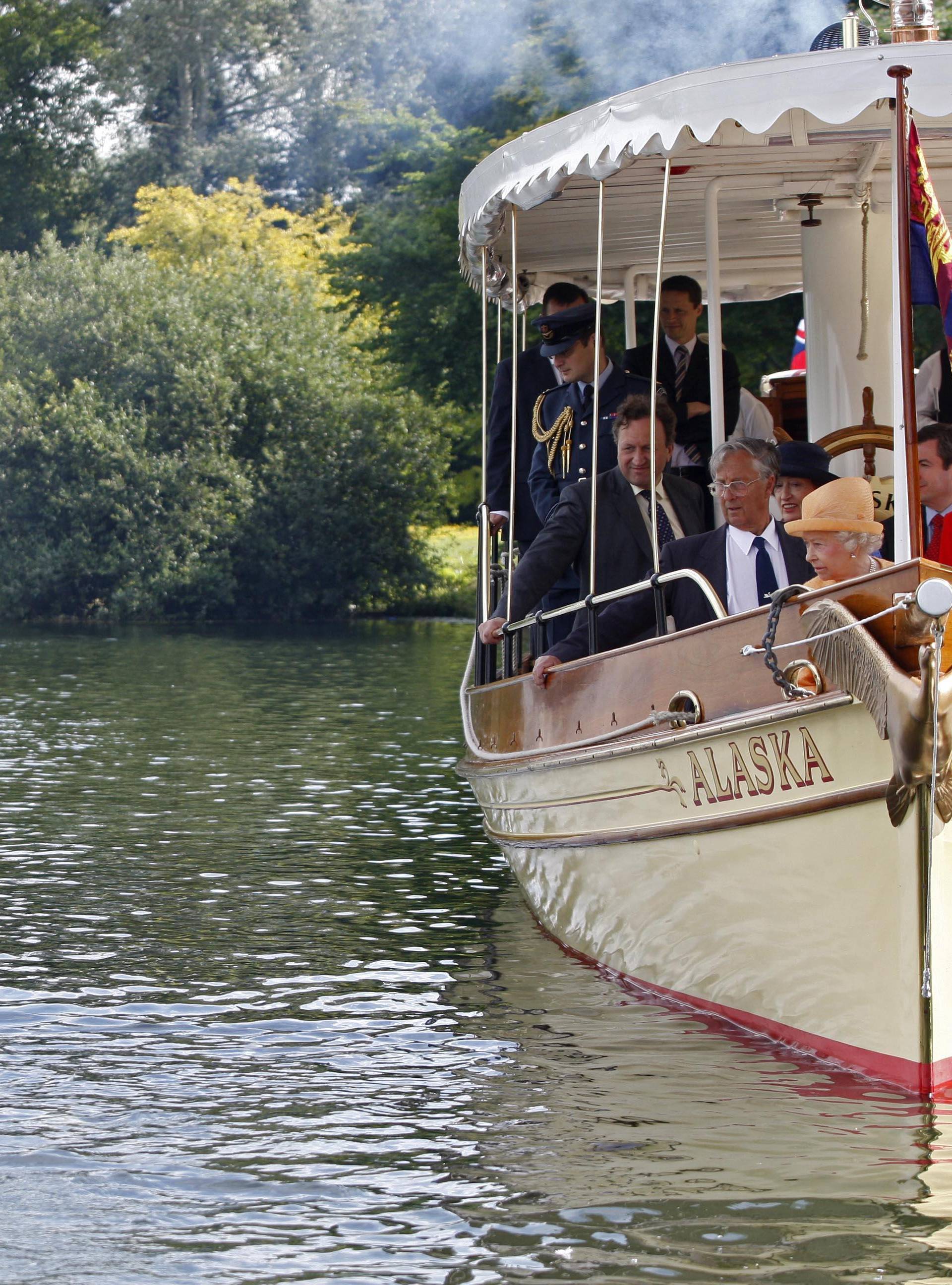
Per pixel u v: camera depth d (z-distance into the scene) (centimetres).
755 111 1309
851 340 1997
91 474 8906
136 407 9131
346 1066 1422
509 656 1986
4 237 13475
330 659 6312
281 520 9212
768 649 1299
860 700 1226
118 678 5472
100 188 14438
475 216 1864
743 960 1440
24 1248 1045
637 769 1517
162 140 16225
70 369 9125
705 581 1430
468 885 2205
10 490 8944
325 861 2369
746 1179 1134
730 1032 1483
